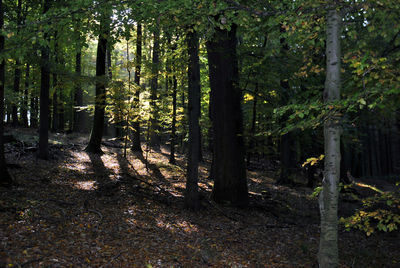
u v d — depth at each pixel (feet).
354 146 75.61
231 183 37.78
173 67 47.83
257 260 23.12
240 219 33.27
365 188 61.72
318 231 32.83
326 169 15.37
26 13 41.81
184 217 30.71
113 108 53.98
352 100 13.75
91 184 36.17
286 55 33.55
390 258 26.45
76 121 85.30
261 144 51.08
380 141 85.61
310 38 17.95
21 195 27.30
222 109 38.17
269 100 39.81
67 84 45.80
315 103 14.75
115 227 24.61
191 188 33.71
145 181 40.86
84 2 16.81
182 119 59.36
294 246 27.30
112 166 47.42
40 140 43.42
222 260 22.07
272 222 34.14
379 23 15.81
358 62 14.29
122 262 19.06
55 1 36.63
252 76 39.73
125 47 77.15
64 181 35.63
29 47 17.95
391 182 77.61
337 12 15.07
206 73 65.62
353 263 23.76
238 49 38.78
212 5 16.11
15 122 71.56
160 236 24.64
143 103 52.75
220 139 38.29
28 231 20.49
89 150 54.49
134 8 18.56
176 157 68.03
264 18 18.06
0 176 29.01
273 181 60.23
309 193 52.39
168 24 22.26
